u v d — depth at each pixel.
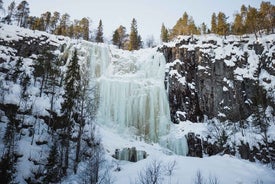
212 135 38.47
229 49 47.78
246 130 37.78
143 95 40.78
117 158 29.16
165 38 64.31
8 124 26.25
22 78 36.84
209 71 45.91
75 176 23.09
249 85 42.88
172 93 43.44
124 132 38.38
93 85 41.66
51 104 31.12
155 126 39.53
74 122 31.55
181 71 45.56
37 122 29.58
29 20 65.25
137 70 47.56
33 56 46.28
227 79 44.34
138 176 20.67
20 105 30.41
